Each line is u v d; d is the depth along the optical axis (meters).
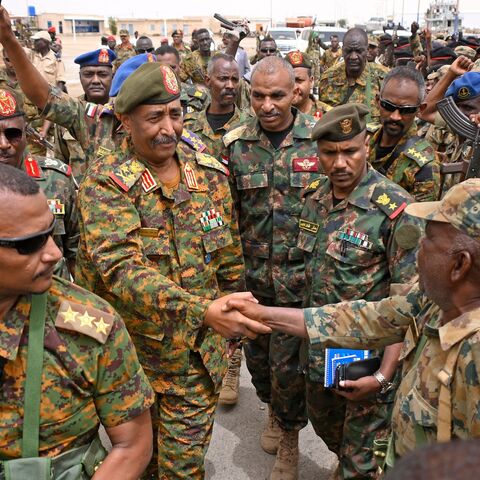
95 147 4.23
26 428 1.39
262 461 3.27
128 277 2.29
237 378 3.79
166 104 2.33
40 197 1.36
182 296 2.25
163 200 2.48
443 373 1.42
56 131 4.95
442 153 4.31
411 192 3.41
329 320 1.99
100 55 5.16
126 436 1.57
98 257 2.32
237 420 3.67
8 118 2.71
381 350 2.44
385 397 2.45
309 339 2.01
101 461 1.55
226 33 9.66
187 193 2.51
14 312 1.39
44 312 1.42
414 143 3.45
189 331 2.28
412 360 1.67
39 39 10.65
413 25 10.09
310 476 3.16
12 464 1.39
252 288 3.44
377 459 1.83
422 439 1.53
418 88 3.31
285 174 3.23
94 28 52.59
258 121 3.34
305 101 4.82
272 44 10.29
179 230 2.50
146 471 2.72
